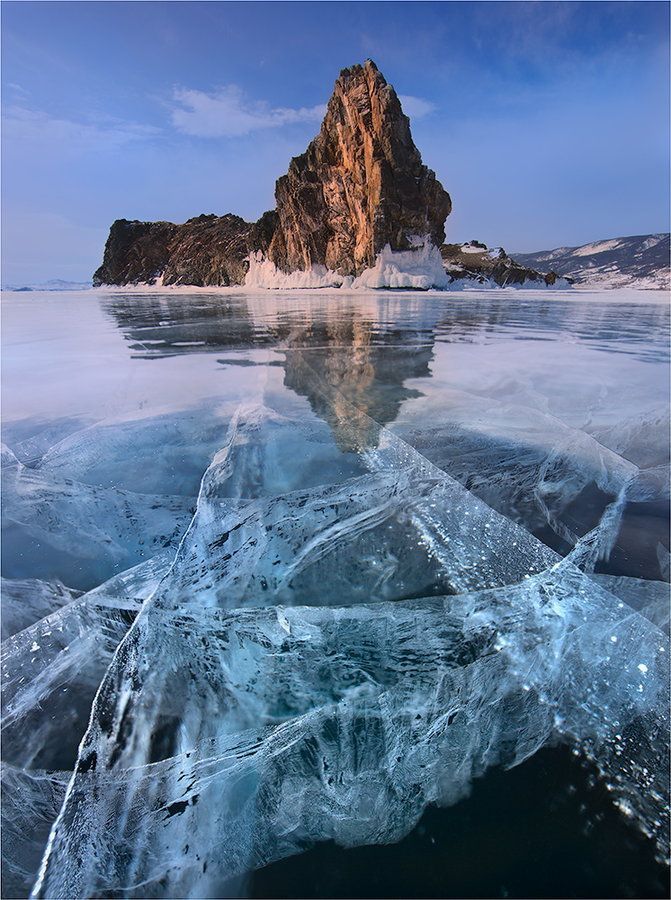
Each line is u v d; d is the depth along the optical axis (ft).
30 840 3.36
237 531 6.79
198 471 9.07
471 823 3.39
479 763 3.73
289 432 10.78
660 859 3.20
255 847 3.28
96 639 5.03
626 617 5.13
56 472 9.01
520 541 6.64
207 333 27.40
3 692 4.50
